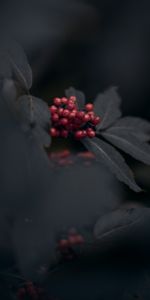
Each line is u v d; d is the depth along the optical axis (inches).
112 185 24.8
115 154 22.5
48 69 40.1
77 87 42.4
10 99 19.8
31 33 34.0
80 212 22.0
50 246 20.0
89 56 43.9
